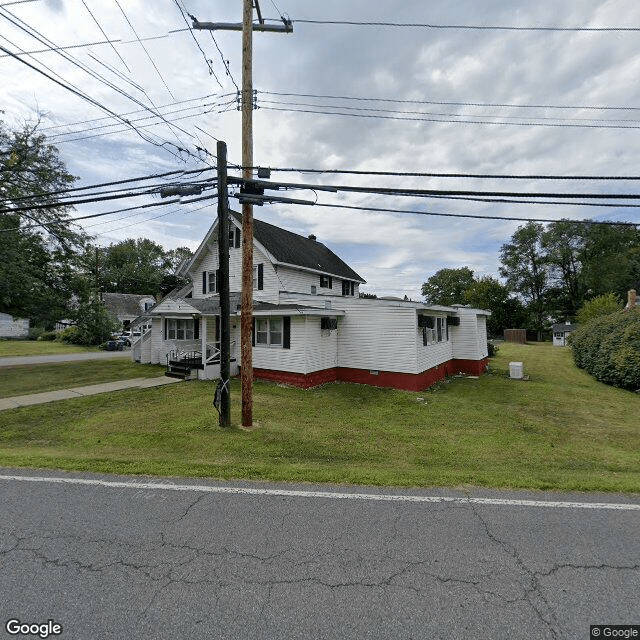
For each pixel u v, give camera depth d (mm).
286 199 7516
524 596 2641
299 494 4332
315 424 8523
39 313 17453
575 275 46094
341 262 25672
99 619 2438
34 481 4695
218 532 3498
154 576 2861
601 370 16047
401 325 13297
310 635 2303
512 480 4734
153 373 15352
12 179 15117
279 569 2941
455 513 3867
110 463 5320
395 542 3326
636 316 16812
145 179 7840
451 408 10680
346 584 2768
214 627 2367
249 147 7695
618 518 3766
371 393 12547
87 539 3381
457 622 2406
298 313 12492
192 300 15305
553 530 3531
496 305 43219
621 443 7699
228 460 5895
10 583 2779
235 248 17859
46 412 9070
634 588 2725
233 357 14922
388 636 2295
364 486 4578
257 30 7617
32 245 16844
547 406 11297
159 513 3869
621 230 43094
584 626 2383
